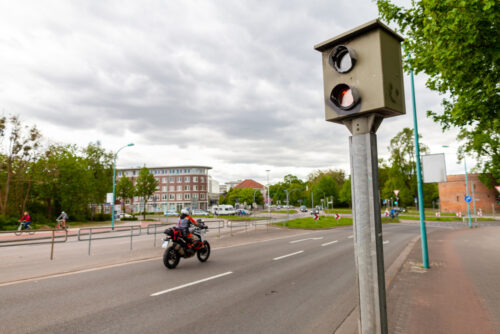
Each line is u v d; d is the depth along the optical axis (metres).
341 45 2.67
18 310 5.02
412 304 5.12
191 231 9.32
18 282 6.84
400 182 59.44
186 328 4.33
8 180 30.50
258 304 5.39
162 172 89.06
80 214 41.03
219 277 7.39
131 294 5.95
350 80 2.63
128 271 8.02
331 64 2.75
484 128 7.50
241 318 4.72
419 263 8.96
